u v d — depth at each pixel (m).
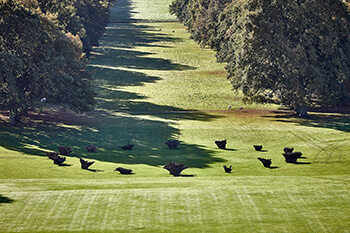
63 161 42.62
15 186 32.81
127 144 53.81
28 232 24.86
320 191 30.39
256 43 71.25
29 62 65.50
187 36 198.38
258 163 44.69
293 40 72.75
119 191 31.17
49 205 28.50
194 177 37.22
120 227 25.36
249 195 29.92
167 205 28.34
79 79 74.06
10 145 51.31
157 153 51.22
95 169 41.16
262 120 72.25
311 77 70.38
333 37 72.81
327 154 48.44
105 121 71.75
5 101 61.53
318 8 72.94
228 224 25.48
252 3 73.94
